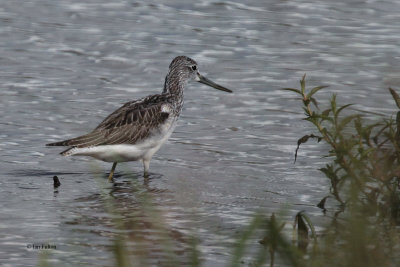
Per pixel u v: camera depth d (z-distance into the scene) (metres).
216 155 15.20
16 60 21.59
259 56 22.45
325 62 21.86
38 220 11.30
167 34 24.30
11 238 10.49
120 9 26.94
